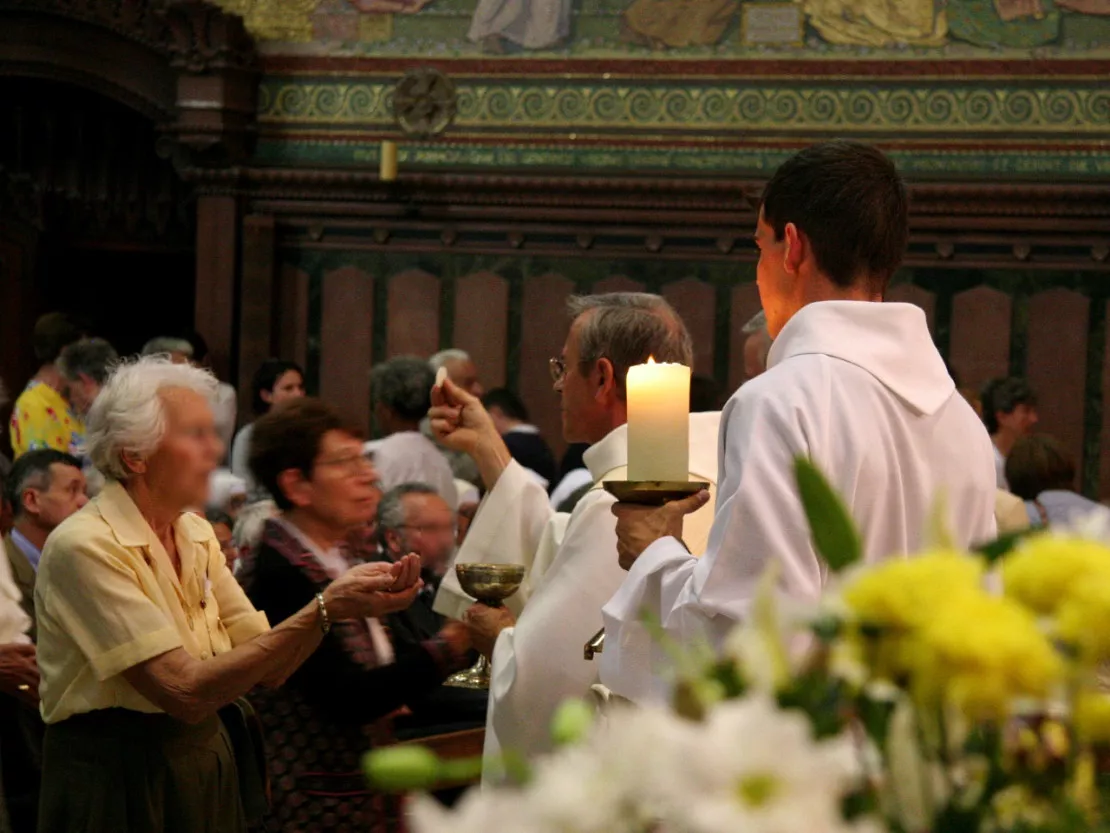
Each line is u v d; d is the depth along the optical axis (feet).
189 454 10.51
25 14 38.96
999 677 3.35
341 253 38.65
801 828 3.20
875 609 3.56
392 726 13.51
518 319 38.04
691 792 3.29
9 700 14.73
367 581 10.16
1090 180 35.83
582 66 37.76
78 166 42.50
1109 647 3.56
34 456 17.30
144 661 10.05
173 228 43.27
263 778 11.45
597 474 10.56
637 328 10.69
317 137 38.58
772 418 7.54
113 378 10.67
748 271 37.01
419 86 37.81
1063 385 36.01
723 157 37.24
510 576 11.12
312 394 38.75
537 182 37.29
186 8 37.09
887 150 36.65
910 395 7.84
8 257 42.04
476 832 3.50
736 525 7.27
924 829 3.67
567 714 3.77
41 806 10.48
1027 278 36.06
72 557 10.14
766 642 3.76
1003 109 36.24
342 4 38.34
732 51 37.22
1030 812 3.75
